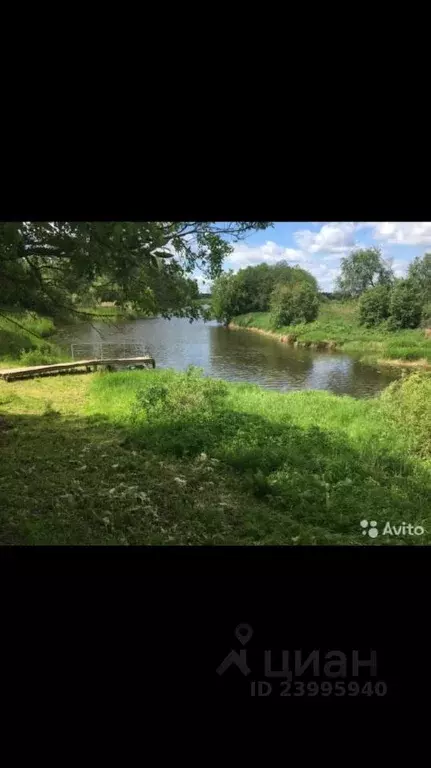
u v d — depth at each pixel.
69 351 17.77
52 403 9.81
